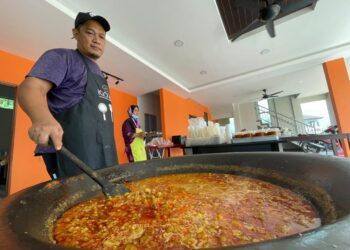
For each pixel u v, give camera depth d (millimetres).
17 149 3303
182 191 737
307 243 205
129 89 5824
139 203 641
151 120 7008
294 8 2873
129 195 721
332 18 3584
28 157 3418
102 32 1257
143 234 446
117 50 3715
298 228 423
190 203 609
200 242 394
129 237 440
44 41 3221
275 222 460
